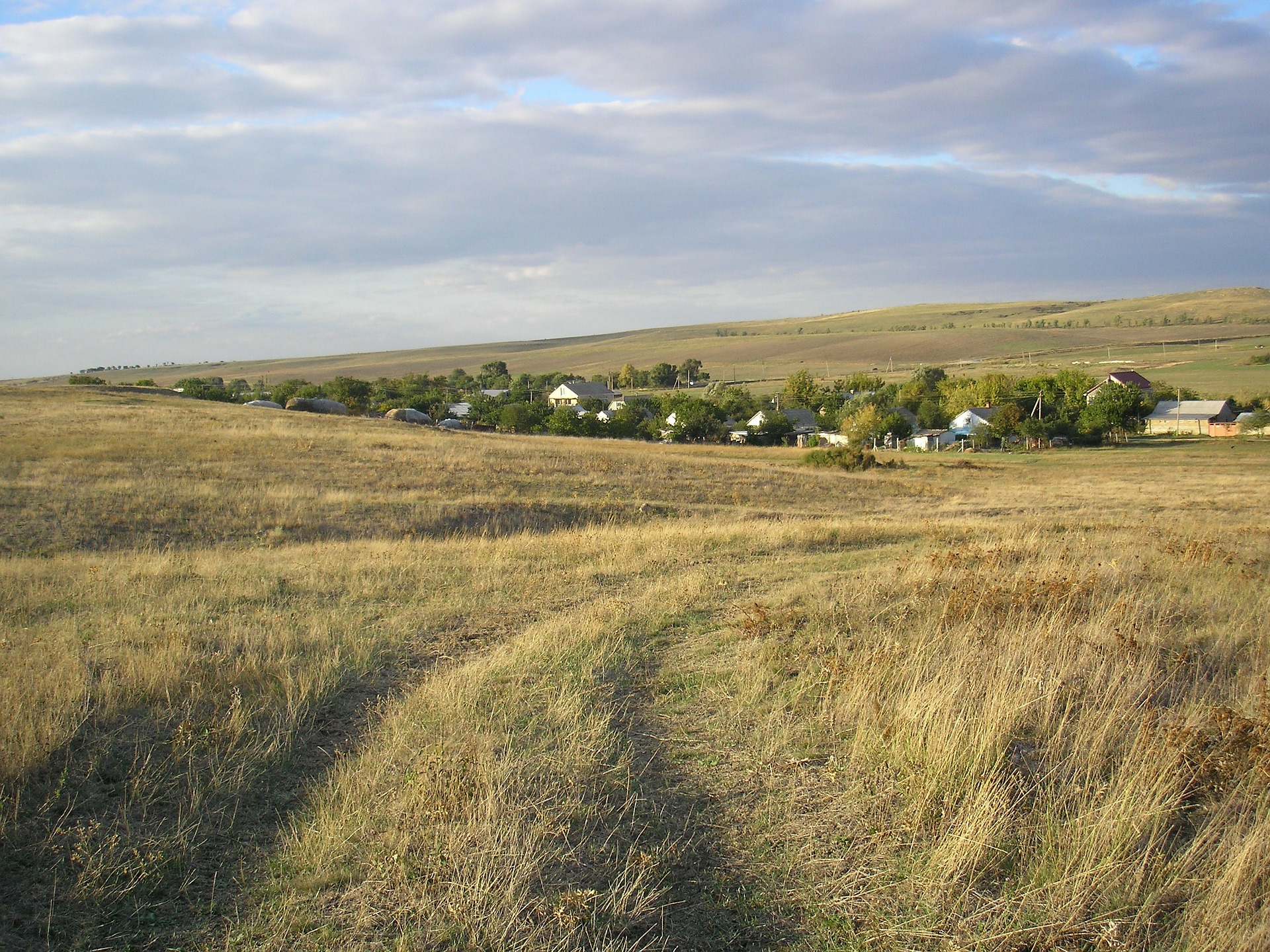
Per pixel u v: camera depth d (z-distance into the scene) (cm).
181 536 1822
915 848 419
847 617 857
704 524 2147
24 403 4094
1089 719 539
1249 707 564
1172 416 8194
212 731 560
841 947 348
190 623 895
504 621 938
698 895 385
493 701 632
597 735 552
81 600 1041
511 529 2138
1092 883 372
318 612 962
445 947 343
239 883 398
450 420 7256
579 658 748
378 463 2945
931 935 351
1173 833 430
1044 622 776
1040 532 1582
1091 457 5766
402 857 406
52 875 397
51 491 2061
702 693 656
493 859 392
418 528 2028
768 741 550
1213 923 342
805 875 398
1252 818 429
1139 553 1233
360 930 356
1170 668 669
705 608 973
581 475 3080
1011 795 460
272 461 2833
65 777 483
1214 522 1917
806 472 3759
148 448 2928
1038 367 16138
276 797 489
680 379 19238
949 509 2628
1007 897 374
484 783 466
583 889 384
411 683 711
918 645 681
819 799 472
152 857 408
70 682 619
